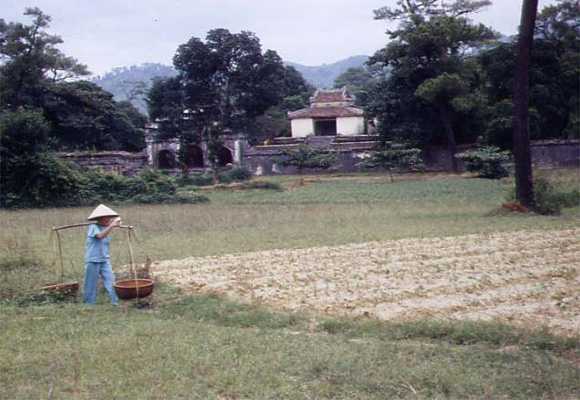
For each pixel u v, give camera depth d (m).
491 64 46.53
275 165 53.91
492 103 47.59
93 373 5.58
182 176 47.56
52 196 30.83
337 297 9.05
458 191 31.03
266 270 11.27
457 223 17.66
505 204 20.44
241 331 7.05
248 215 22.03
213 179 47.41
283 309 8.39
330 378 5.39
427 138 48.19
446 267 11.06
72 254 13.38
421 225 17.42
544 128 46.25
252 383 5.29
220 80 51.03
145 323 7.41
